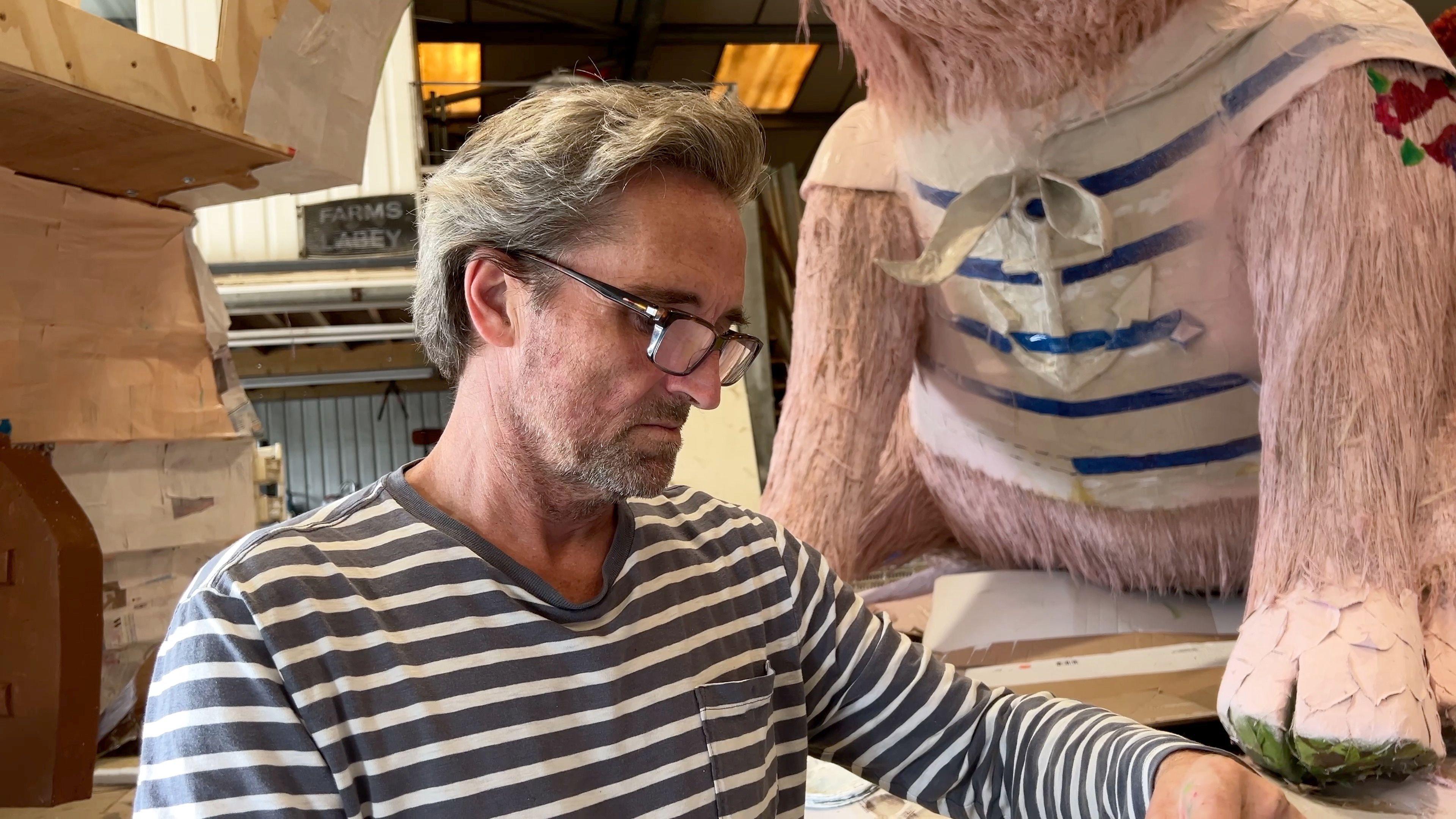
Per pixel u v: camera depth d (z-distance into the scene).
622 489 0.82
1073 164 1.58
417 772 0.75
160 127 1.47
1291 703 1.33
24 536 1.38
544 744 0.79
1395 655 1.29
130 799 1.56
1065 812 0.94
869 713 1.05
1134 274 1.64
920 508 2.34
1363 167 1.43
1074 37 1.46
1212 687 1.72
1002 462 2.05
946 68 1.59
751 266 3.96
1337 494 1.40
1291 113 1.47
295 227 3.97
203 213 3.93
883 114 1.83
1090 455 1.90
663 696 0.85
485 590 0.80
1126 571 2.04
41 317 1.74
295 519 0.84
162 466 1.95
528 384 0.80
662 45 5.85
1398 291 1.43
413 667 0.77
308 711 0.72
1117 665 1.83
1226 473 1.85
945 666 1.08
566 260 0.78
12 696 1.38
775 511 1.94
